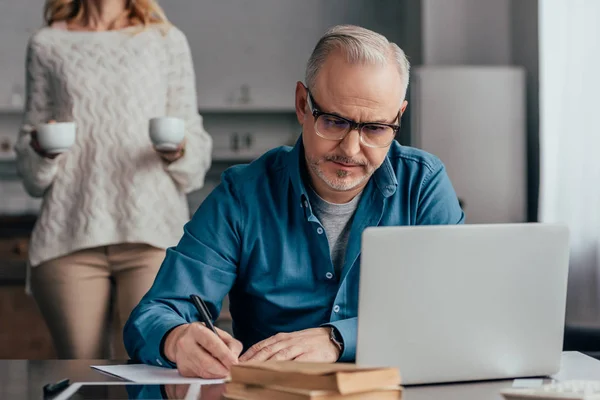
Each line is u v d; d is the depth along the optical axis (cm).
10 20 730
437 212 194
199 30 764
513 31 693
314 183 186
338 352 162
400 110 174
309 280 187
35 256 283
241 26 766
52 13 295
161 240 285
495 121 638
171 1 761
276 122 779
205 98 764
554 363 156
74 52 287
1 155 718
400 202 192
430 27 700
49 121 279
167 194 288
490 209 638
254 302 191
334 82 167
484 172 637
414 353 146
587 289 539
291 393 121
